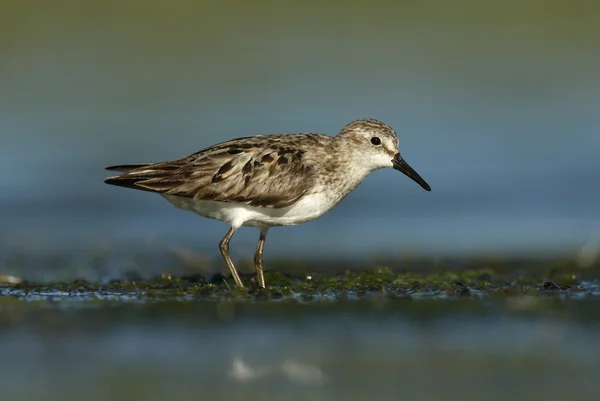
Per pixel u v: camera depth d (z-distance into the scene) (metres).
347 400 9.55
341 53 29.19
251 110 26.47
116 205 22.20
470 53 29.14
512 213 21.25
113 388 9.89
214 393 9.81
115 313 12.75
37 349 11.11
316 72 28.28
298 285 14.54
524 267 16.67
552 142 25.12
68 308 13.05
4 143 24.53
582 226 20.08
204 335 11.70
